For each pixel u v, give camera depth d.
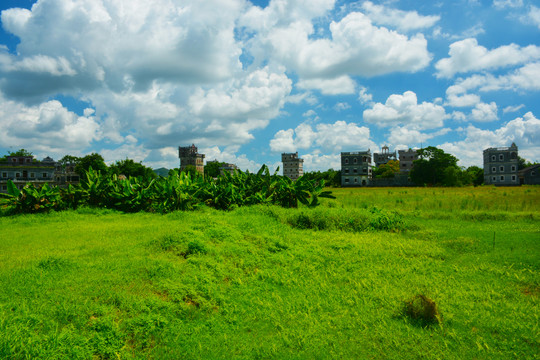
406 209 14.80
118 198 13.09
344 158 83.75
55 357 2.90
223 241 7.23
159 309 4.03
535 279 5.31
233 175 15.16
